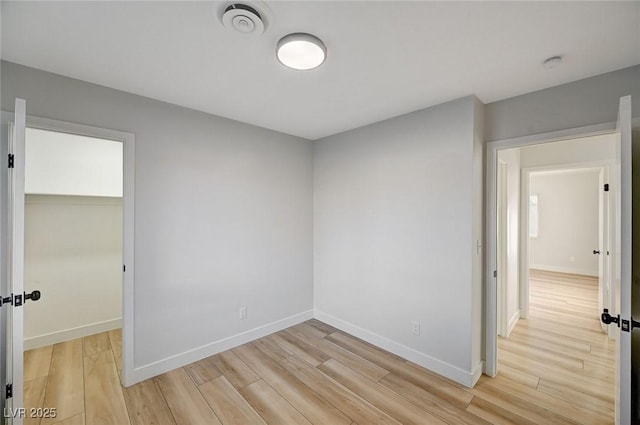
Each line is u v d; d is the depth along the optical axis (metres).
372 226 2.99
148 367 2.33
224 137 2.81
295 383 2.28
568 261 6.58
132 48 1.66
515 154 3.50
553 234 6.79
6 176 1.77
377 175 2.94
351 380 2.32
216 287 2.77
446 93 2.24
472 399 2.09
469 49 1.67
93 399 2.06
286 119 2.88
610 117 1.89
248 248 3.02
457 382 2.30
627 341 1.37
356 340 3.07
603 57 1.73
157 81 2.06
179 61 1.80
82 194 2.97
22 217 1.50
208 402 2.05
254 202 3.06
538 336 3.20
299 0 1.27
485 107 2.46
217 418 1.89
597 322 3.61
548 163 3.50
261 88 2.18
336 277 3.40
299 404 2.03
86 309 3.13
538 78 2.00
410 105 2.48
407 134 2.68
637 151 1.80
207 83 2.10
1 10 1.32
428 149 2.52
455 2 1.29
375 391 2.18
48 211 2.93
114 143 3.16
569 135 2.04
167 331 2.45
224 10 1.35
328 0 1.27
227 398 2.09
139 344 2.29
